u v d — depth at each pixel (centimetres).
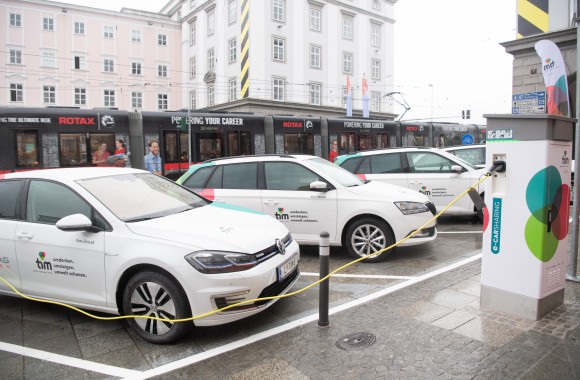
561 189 414
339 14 4012
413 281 543
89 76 4022
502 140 414
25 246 452
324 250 413
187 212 470
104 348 393
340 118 1944
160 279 389
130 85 4228
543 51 607
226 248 393
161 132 1458
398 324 415
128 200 461
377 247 639
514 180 412
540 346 362
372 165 949
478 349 362
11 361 373
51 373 352
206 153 1545
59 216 449
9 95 3694
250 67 3450
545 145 389
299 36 3722
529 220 405
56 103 3888
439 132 2409
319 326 418
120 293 415
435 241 770
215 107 3888
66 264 430
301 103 3716
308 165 684
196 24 4175
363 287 529
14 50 3691
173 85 4456
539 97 1030
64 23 3881
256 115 1677
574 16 1045
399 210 626
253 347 383
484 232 439
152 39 4325
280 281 424
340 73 4044
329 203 651
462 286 516
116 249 406
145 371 351
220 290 379
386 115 4453
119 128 1384
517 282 418
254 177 703
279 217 675
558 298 435
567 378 317
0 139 1209
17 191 480
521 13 1156
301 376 333
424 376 326
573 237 517
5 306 505
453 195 895
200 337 408
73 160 1309
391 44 4519
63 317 468
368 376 329
